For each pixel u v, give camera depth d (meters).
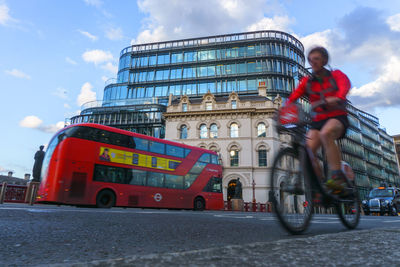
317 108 2.39
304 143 2.40
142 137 13.25
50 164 10.52
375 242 1.40
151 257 0.96
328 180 2.37
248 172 30.28
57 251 1.37
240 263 0.89
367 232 1.86
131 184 12.16
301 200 2.33
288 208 2.23
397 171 79.81
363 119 63.84
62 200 10.12
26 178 50.81
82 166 10.82
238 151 31.33
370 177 59.66
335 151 2.29
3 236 1.78
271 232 2.37
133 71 48.12
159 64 47.31
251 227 2.84
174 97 44.47
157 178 13.27
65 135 10.84
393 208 15.63
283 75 42.06
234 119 32.50
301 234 2.26
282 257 0.99
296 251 1.11
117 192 11.61
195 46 46.47
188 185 14.56
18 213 3.54
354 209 2.98
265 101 32.72
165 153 14.01
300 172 2.35
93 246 1.54
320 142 2.41
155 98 41.91
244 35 45.22
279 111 2.45
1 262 1.10
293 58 44.22
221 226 2.86
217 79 44.00
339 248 1.20
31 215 3.37
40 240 1.69
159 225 2.80
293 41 46.00
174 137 33.28
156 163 13.45
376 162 65.06
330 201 2.55
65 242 1.65
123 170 12.05
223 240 1.85
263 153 31.03
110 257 1.26
